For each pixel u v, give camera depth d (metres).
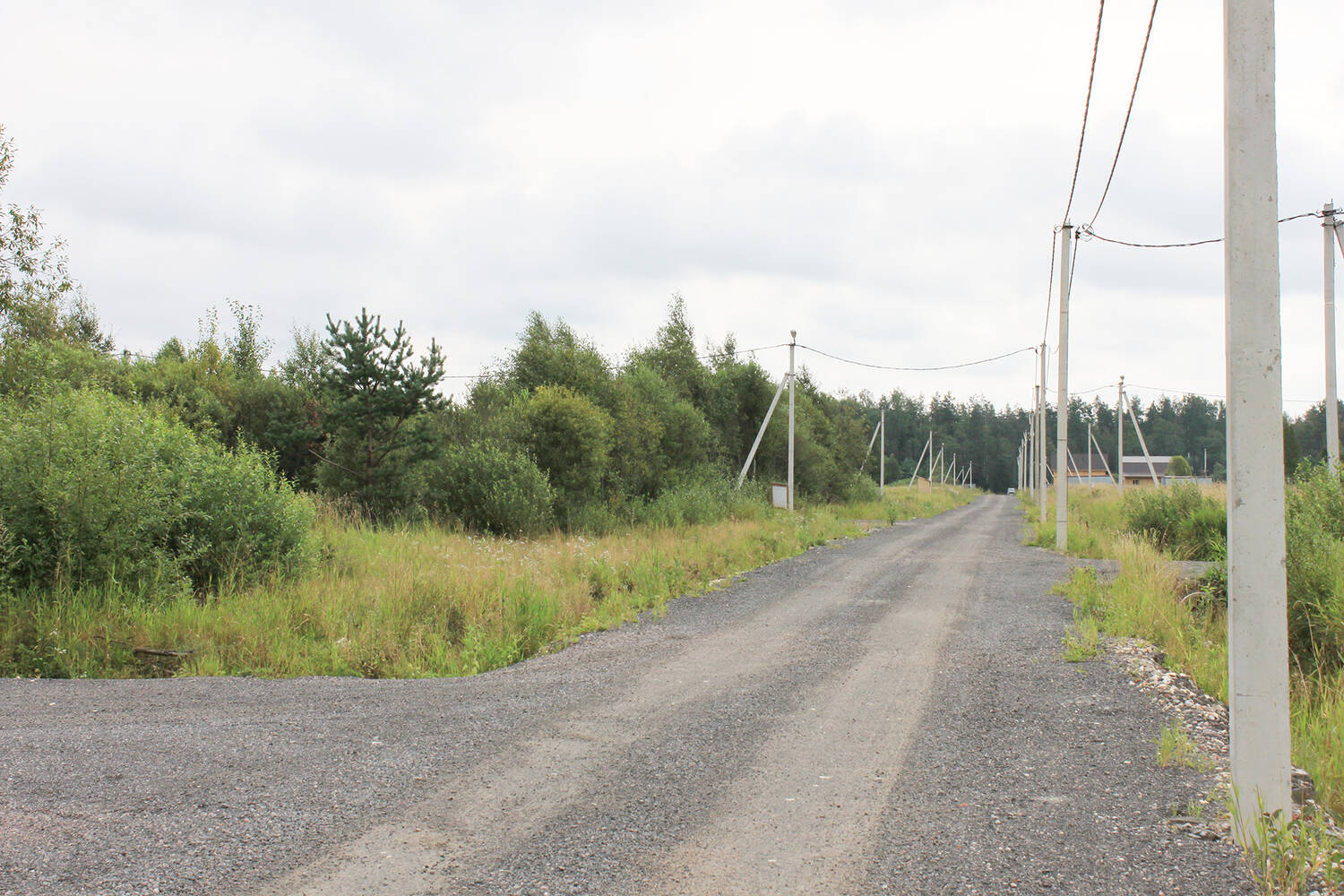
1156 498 21.92
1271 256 3.92
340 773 4.80
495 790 4.55
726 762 5.06
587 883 3.46
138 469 10.05
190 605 9.07
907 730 5.74
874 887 3.42
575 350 30.11
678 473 30.44
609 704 6.48
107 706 6.29
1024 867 3.58
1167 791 4.48
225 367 32.50
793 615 11.02
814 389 58.28
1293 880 3.36
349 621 9.24
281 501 11.72
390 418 19.16
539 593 10.73
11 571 9.04
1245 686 3.86
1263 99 3.96
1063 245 21.03
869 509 41.50
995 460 148.62
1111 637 8.99
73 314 25.92
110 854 3.67
